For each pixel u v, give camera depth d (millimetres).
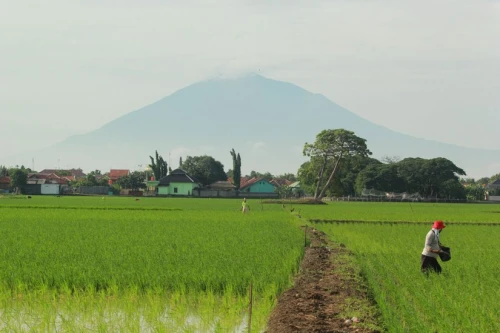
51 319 13609
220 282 16141
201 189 140375
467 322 11844
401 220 47844
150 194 137000
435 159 131250
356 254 23500
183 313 13914
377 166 135125
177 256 20844
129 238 27922
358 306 14312
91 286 15688
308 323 12906
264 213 54312
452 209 73562
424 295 14164
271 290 15359
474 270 18812
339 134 96875
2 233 30281
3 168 160375
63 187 146250
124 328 12883
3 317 13758
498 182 173625
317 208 71812
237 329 12898
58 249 23141
